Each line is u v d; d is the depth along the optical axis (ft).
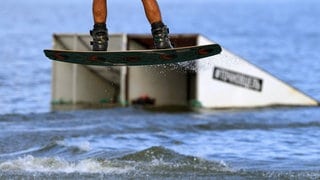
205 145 180.75
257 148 176.76
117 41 260.21
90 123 218.38
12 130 201.98
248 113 244.22
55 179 134.72
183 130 205.77
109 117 231.91
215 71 260.42
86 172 140.56
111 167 144.15
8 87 359.66
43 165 146.30
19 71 449.06
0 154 166.50
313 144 183.52
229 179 135.74
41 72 445.37
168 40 125.80
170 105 265.13
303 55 619.67
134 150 163.43
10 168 143.84
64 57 130.72
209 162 148.97
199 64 140.05
